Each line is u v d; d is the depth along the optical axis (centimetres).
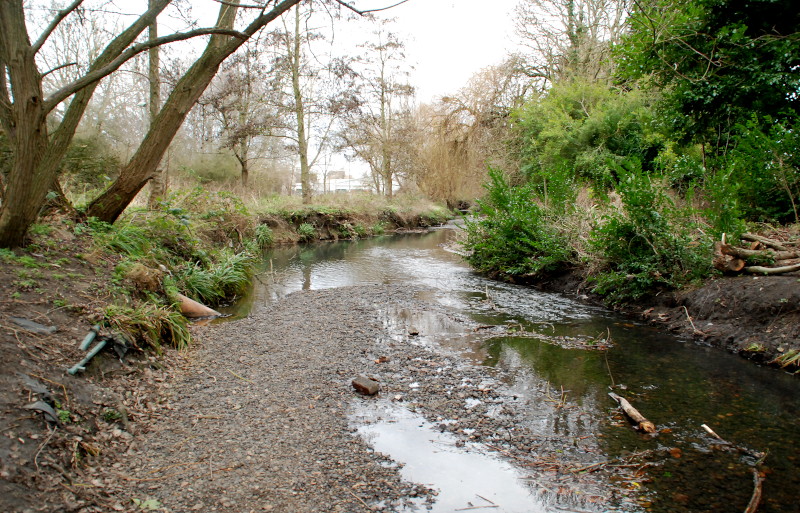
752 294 518
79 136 1331
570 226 837
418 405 367
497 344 523
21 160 419
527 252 872
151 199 1022
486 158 1983
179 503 235
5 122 420
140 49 411
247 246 1174
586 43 1791
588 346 516
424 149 2595
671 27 782
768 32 760
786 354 446
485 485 266
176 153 1964
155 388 365
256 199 1797
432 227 2350
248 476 262
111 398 320
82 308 398
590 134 1349
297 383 398
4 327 324
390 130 2522
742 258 565
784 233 612
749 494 262
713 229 608
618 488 266
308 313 648
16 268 420
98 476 249
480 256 995
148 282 533
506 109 2078
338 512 236
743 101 774
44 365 308
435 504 247
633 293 655
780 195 672
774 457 298
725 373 438
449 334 560
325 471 273
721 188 608
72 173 1109
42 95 413
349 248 1493
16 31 385
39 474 231
